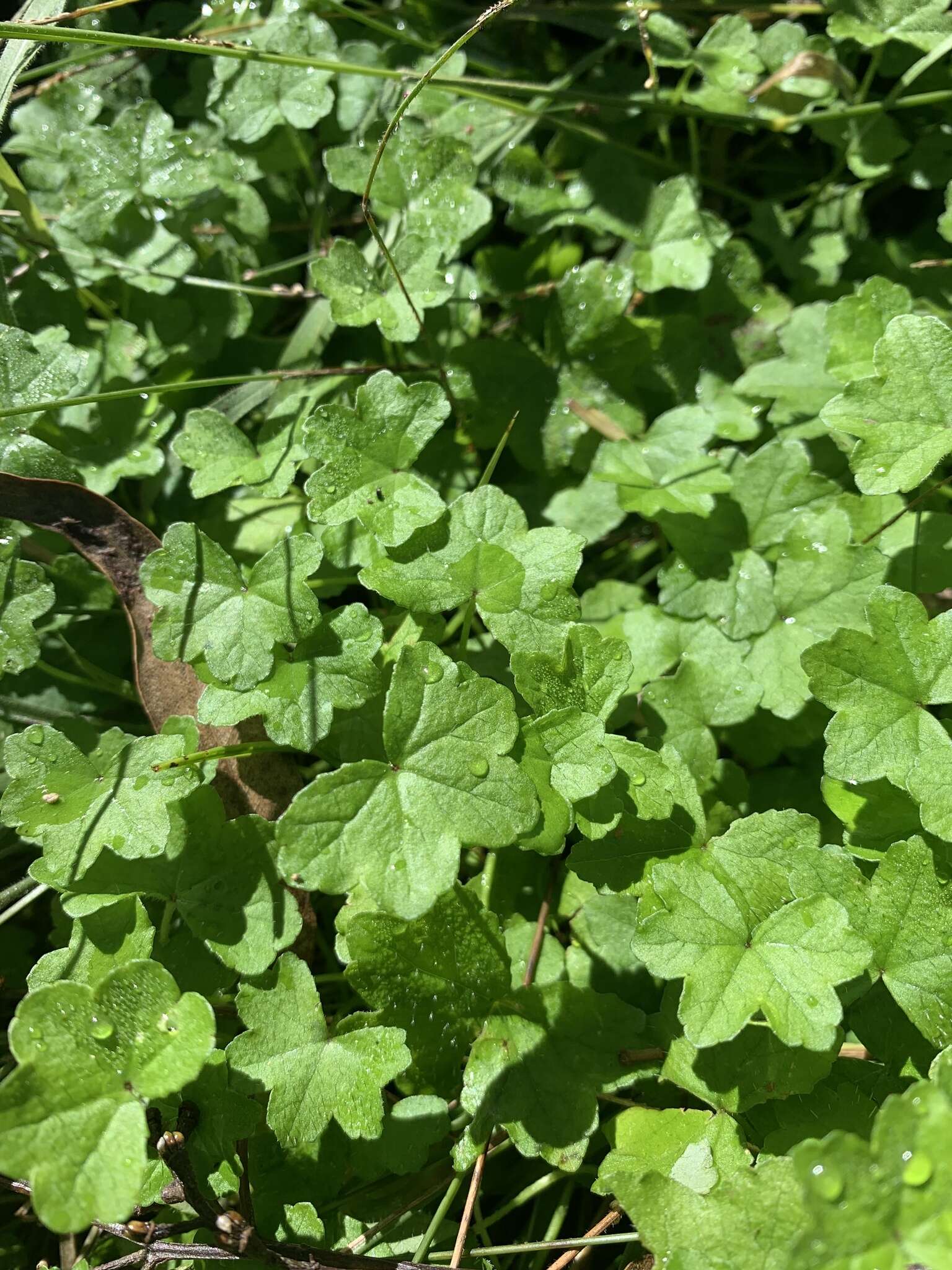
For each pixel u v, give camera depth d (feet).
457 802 0.67
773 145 1.11
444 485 0.93
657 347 0.96
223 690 0.74
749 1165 0.68
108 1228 0.67
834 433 0.91
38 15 0.92
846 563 0.83
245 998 0.71
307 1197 0.72
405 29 1.07
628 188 0.98
